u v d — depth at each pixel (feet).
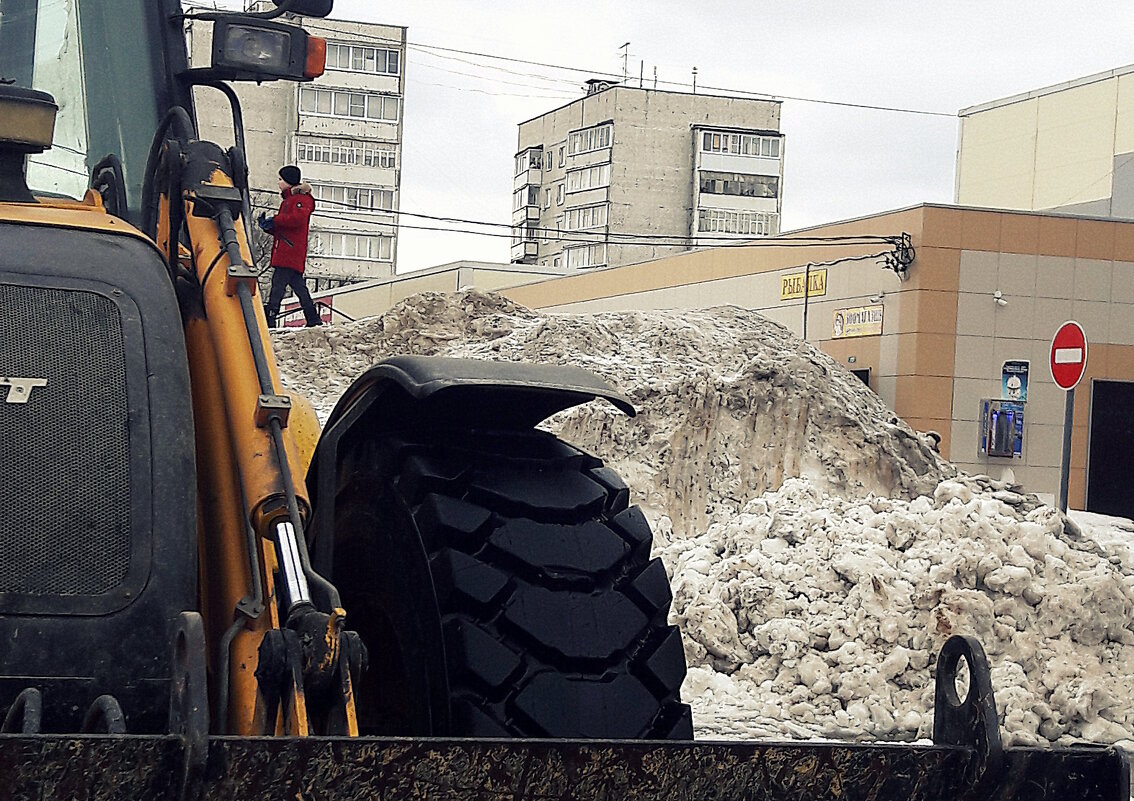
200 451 8.61
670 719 8.34
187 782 6.02
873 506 28.66
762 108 268.00
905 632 24.09
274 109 244.01
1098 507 102.37
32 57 11.76
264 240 75.20
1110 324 101.86
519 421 9.67
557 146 284.00
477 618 8.29
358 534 9.31
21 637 7.23
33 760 5.84
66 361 7.84
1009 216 100.01
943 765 7.22
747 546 27.32
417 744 6.43
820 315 108.37
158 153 10.03
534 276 159.22
